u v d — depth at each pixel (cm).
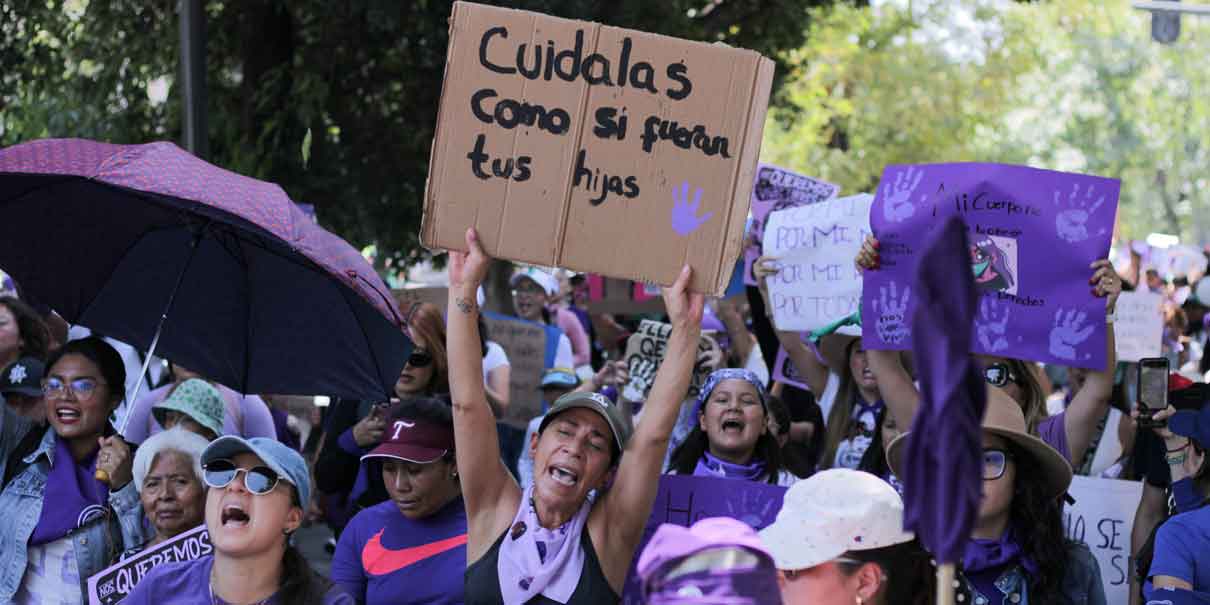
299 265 1145
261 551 899
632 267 898
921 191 1139
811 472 1340
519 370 1914
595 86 899
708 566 476
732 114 894
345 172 2953
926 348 447
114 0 2686
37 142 1088
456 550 1080
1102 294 1118
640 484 909
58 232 1158
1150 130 9931
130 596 919
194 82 2002
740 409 1233
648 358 1656
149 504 1090
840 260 1512
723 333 1972
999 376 1227
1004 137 9331
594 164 899
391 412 1112
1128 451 1470
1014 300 1131
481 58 905
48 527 1155
